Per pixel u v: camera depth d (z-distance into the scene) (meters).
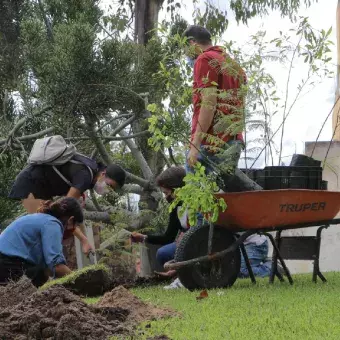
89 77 8.98
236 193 5.44
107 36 9.77
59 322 3.42
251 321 3.80
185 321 3.85
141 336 3.46
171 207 5.58
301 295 4.95
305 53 6.00
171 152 7.96
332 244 8.85
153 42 9.28
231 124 5.60
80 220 6.29
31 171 7.02
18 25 11.06
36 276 5.85
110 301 4.21
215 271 5.66
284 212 5.55
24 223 5.90
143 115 9.48
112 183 7.58
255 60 5.84
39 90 9.55
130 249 8.23
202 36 6.25
